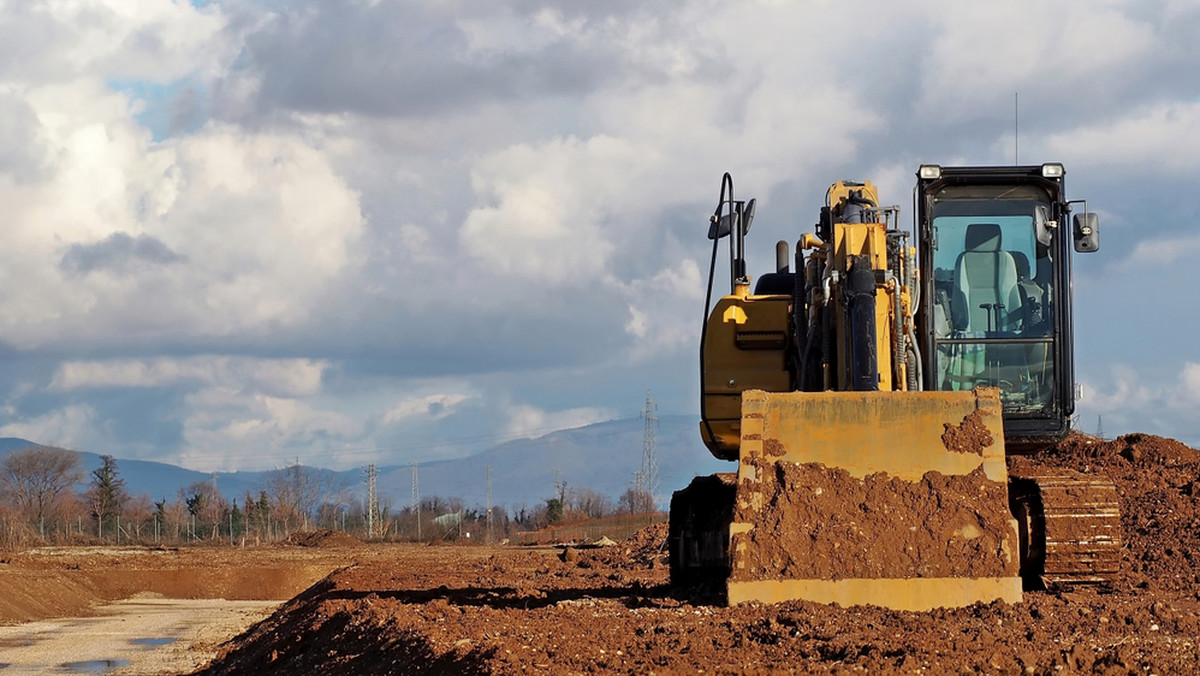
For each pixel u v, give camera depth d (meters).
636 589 20.23
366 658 14.23
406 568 35.00
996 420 12.48
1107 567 13.31
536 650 11.22
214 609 42.94
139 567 53.75
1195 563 17.58
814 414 12.59
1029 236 14.08
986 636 10.30
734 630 11.30
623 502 134.12
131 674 22.95
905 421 12.51
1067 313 13.95
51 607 39.81
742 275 15.31
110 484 117.75
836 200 14.11
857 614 11.71
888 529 12.29
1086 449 24.59
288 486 124.25
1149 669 9.12
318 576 52.62
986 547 12.19
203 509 118.62
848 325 13.27
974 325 14.00
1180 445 24.77
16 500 117.38
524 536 89.38
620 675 9.71
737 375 14.93
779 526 12.38
